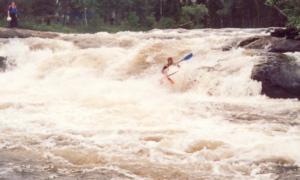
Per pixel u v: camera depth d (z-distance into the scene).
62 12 65.88
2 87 19.47
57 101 15.42
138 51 23.09
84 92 17.31
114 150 9.57
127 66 22.11
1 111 13.71
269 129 11.11
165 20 71.44
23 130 11.34
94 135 10.79
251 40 23.62
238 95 16.95
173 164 8.66
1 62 24.98
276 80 16.64
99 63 22.81
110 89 18.02
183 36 30.41
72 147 9.81
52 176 8.00
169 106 14.16
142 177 7.95
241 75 17.53
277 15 63.19
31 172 8.23
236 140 10.07
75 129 11.41
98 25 66.62
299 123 11.82
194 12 69.75
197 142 9.94
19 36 28.67
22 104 14.77
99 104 14.66
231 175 8.03
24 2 59.53
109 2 71.19
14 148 9.79
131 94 16.88
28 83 20.73
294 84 16.56
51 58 23.73
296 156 8.95
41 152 9.50
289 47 22.14
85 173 8.16
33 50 26.34
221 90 17.34
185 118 12.52
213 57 20.84
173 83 18.19
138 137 10.51
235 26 73.94
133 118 12.58
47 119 12.61
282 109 13.77
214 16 75.12
